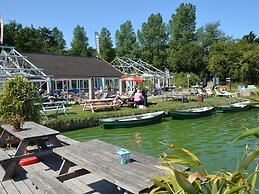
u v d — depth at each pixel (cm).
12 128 741
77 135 1339
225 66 4591
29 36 6575
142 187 337
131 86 3522
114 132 1398
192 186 237
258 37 6688
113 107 1955
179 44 6800
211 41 6794
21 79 920
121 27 7706
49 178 455
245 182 251
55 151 552
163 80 3969
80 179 596
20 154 639
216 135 1262
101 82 3425
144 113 1820
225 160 859
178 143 1120
